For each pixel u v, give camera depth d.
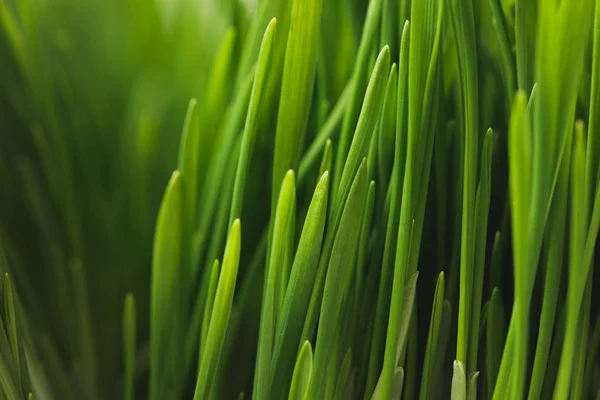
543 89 0.18
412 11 0.19
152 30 0.50
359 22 0.23
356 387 0.22
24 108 0.35
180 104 0.45
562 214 0.20
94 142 0.45
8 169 0.35
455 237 0.22
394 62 0.21
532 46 0.21
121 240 0.40
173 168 0.44
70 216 0.32
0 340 0.21
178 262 0.23
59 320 0.34
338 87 0.25
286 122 0.21
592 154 0.20
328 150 0.21
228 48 0.25
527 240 0.18
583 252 0.20
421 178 0.21
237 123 0.24
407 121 0.20
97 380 0.34
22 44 0.29
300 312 0.21
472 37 0.20
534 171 0.19
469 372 0.21
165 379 0.24
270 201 0.26
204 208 0.25
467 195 0.20
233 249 0.21
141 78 0.49
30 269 0.35
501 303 0.21
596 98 0.20
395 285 0.20
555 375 0.21
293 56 0.21
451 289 0.22
